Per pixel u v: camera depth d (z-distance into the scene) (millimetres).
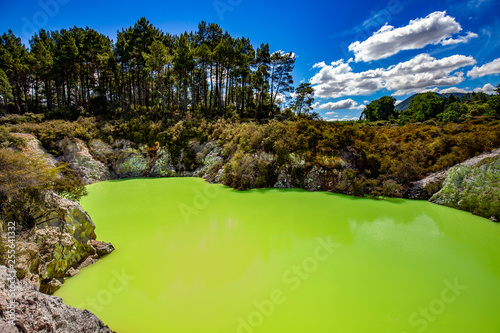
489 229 11508
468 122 24188
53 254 7352
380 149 19875
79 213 8930
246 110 44688
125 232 11406
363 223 12312
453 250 9477
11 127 23109
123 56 36531
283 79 46156
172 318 6023
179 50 34406
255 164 21344
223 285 7340
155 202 16375
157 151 28234
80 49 34688
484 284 7383
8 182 6969
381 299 6715
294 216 13422
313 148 21266
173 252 9430
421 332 5559
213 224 12359
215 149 26875
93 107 35094
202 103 46719
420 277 7746
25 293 4602
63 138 24750
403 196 17062
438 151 18562
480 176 14422
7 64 31969
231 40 41281
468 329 5668
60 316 4668
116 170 26703
